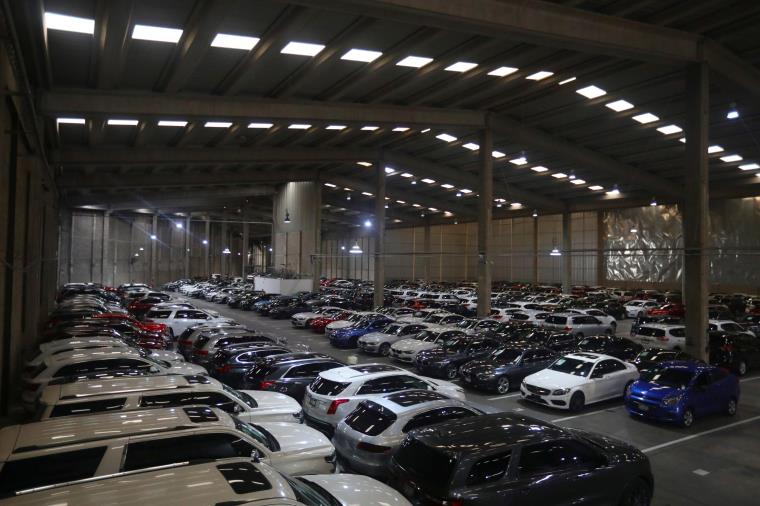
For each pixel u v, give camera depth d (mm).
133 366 12203
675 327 23188
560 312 31062
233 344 17312
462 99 28062
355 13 15164
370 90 25672
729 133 31312
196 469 4711
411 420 8961
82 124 26391
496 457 6660
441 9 15594
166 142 32469
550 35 17719
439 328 23594
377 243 42594
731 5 18750
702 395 13562
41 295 26250
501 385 16875
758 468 10391
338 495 5957
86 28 15930
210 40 16688
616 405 15430
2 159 11539
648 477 7824
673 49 20531
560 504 6809
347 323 28625
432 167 44000
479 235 32719
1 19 9516
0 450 5348
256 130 32031
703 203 21031
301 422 10602
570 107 29062
